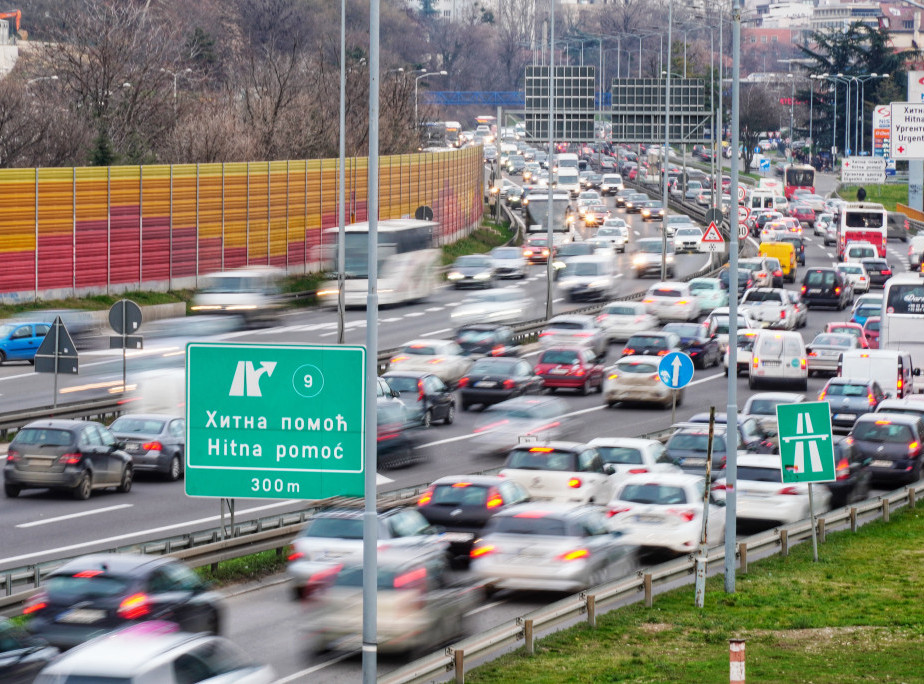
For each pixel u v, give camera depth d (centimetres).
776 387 17612
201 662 5006
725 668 6775
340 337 16150
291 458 6234
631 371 16088
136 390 13188
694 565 8700
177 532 10075
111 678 4712
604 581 8294
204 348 6262
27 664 5650
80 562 6669
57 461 11088
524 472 10188
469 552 9206
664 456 11144
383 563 6919
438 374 16725
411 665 6012
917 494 11912
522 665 6750
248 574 9044
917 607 8200
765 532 9488
